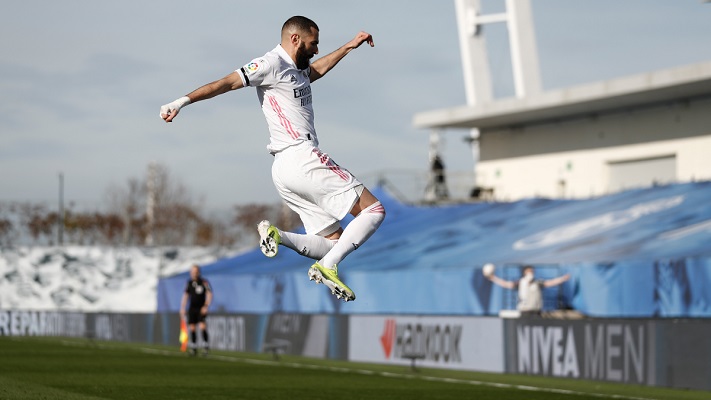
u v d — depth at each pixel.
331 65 30.44
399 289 96.25
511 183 140.62
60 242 146.00
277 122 28.75
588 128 129.62
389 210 127.38
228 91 27.73
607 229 94.56
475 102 142.00
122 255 146.00
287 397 52.59
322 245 29.28
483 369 72.50
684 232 86.62
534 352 67.81
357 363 82.94
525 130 138.62
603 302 82.31
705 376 55.72
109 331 117.19
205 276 115.75
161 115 26.31
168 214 149.50
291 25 28.61
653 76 111.44
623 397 54.62
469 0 142.75
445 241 107.12
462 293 90.19
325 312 101.75
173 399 50.16
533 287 81.50
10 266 144.00
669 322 57.97
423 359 76.00
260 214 149.12
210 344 106.88
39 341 108.19
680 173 118.31
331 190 28.69
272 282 107.38
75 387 54.47
